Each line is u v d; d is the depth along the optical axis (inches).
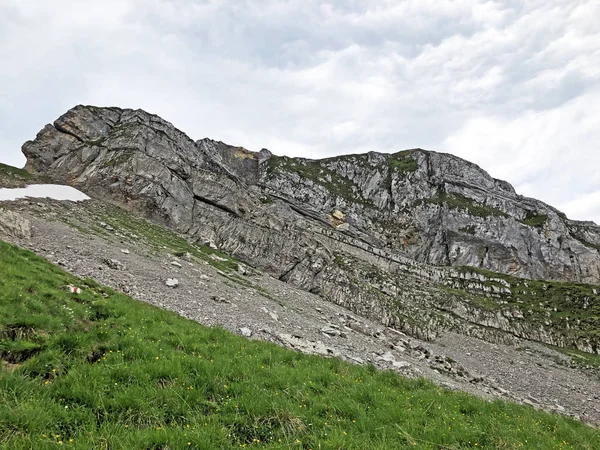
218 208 2849.4
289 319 1370.6
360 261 3518.7
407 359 1376.7
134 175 2519.7
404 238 4857.3
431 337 2407.7
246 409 399.5
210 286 1455.5
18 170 2449.6
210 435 339.3
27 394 343.3
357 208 5059.1
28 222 1289.4
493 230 4995.1
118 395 371.9
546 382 1854.1
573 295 3535.9
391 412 468.8
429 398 580.1
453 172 5910.4
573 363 2461.9
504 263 4798.2
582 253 5113.2
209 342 611.8
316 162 6003.9
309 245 2876.5
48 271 729.6
